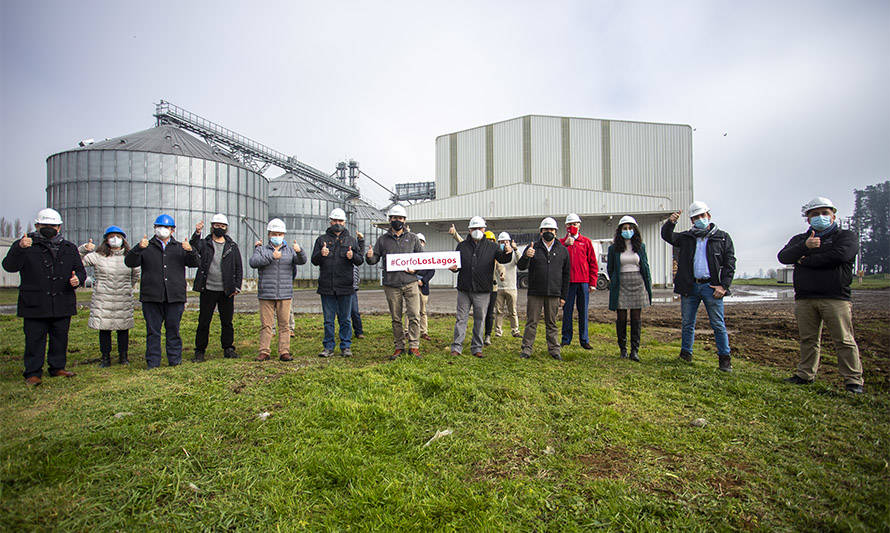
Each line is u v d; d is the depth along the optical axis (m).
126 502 2.44
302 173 43.84
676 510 2.34
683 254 5.77
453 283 29.88
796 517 2.26
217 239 6.13
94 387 4.50
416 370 4.86
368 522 2.26
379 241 6.19
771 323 9.60
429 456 2.95
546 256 5.90
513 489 2.55
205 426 3.42
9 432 3.29
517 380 4.62
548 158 32.56
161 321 5.72
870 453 2.97
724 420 3.60
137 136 29.67
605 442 3.18
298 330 8.58
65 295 5.15
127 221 26.62
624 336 6.05
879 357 5.97
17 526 2.19
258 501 2.47
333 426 3.40
